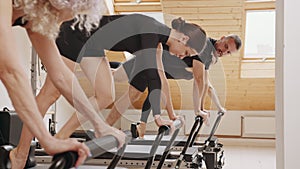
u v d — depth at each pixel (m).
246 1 5.64
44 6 1.26
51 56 1.46
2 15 1.03
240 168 5.04
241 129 8.15
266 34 6.44
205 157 3.13
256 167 5.13
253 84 7.28
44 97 2.03
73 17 1.39
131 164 2.81
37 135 1.00
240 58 6.46
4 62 1.01
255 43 6.62
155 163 2.78
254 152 6.81
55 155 0.92
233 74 6.96
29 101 1.02
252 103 7.96
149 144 2.12
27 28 1.39
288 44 1.83
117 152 1.34
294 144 1.81
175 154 2.90
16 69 1.02
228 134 8.21
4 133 2.43
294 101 1.82
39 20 1.29
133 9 5.71
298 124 1.82
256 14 6.02
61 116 6.12
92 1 1.33
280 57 1.87
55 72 1.47
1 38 1.02
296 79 1.83
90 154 0.96
